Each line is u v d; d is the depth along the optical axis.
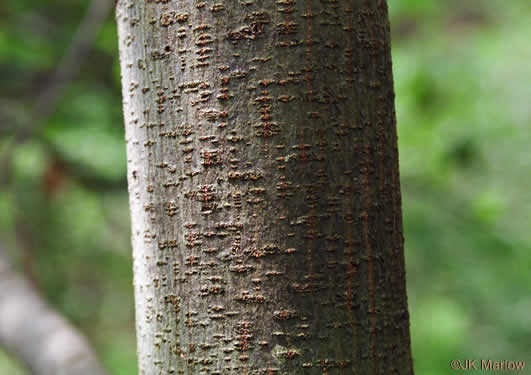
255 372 0.81
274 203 0.81
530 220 2.67
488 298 2.33
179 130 0.82
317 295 0.81
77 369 1.55
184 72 0.82
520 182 2.88
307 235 0.81
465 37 3.18
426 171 2.25
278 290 0.81
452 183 2.38
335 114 0.81
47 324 1.66
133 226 0.85
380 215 0.83
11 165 2.18
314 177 0.81
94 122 2.12
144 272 0.84
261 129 0.81
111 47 2.07
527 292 2.30
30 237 2.51
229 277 0.81
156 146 0.83
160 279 0.83
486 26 3.40
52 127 2.01
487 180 2.80
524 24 3.29
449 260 2.27
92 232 2.77
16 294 1.75
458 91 2.50
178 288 0.82
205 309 0.82
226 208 0.81
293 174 0.81
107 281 3.11
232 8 0.81
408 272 2.36
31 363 1.62
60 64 2.01
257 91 0.81
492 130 2.73
